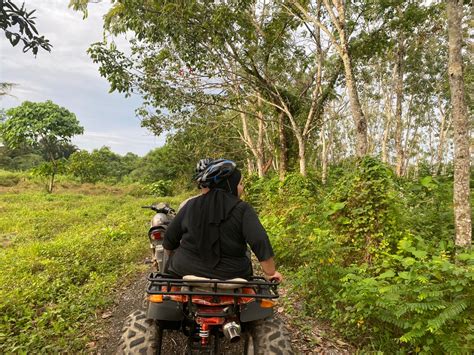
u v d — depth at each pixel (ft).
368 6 45.62
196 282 8.34
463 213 22.29
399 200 23.98
